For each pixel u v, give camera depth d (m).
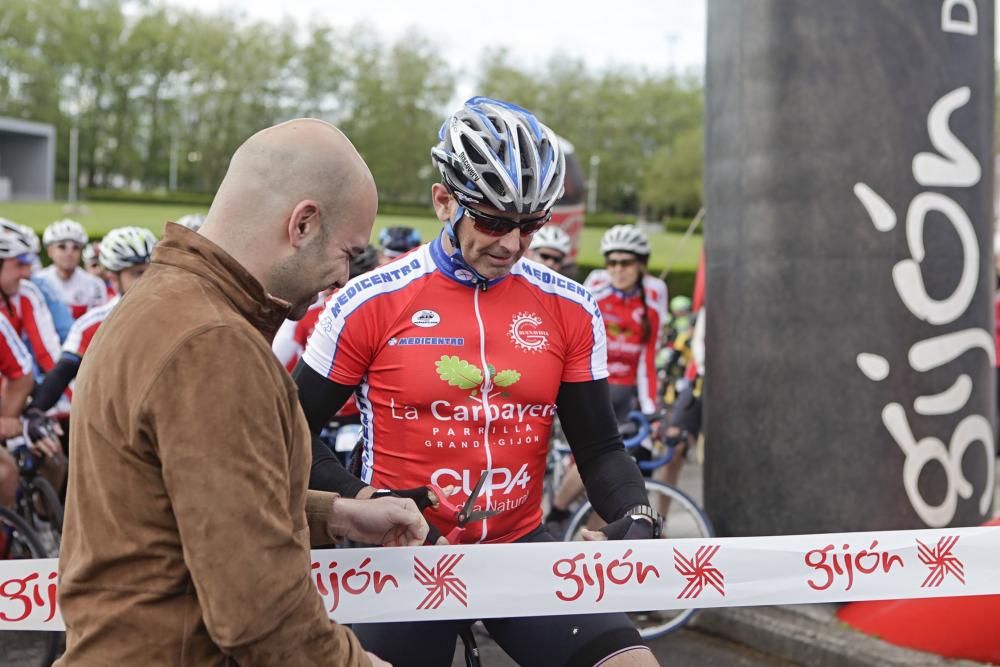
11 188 54.50
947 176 3.62
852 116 3.54
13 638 3.97
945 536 2.18
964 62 3.64
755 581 2.10
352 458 2.21
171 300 1.24
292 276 1.35
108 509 1.23
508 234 1.89
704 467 4.02
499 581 1.98
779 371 3.67
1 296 4.73
